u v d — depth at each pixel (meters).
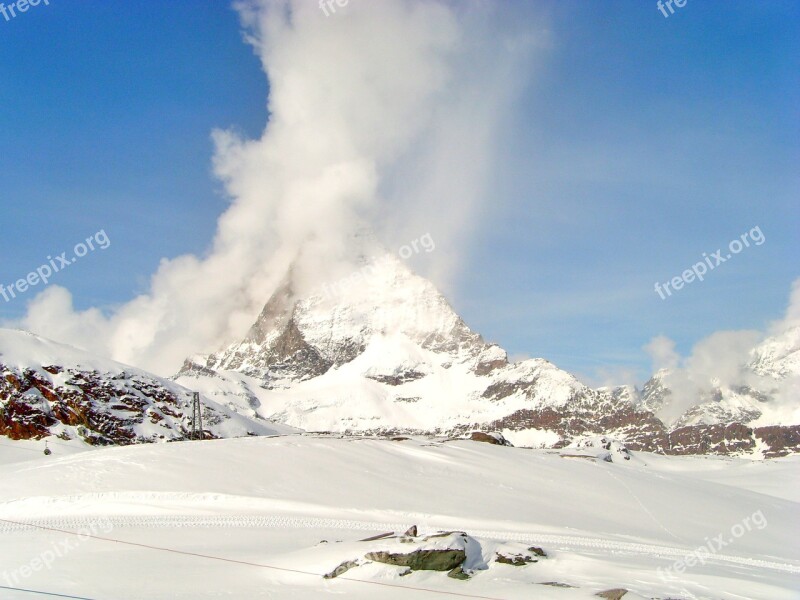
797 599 32.88
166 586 29.73
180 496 54.12
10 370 131.50
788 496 127.75
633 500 68.44
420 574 31.73
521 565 34.66
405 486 63.06
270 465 65.25
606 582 32.91
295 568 32.28
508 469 75.69
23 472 61.72
